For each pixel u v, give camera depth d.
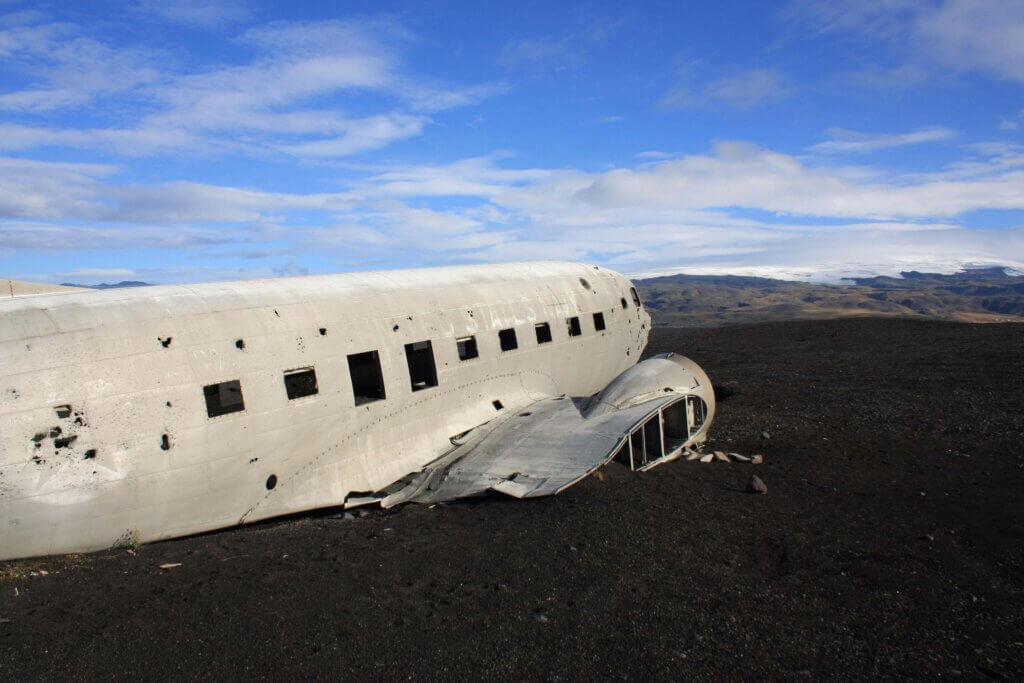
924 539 7.88
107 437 7.98
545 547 7.66
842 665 5.34
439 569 7.23
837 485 10.09
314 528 9.05
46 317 7.96
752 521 8.53
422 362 13.34
